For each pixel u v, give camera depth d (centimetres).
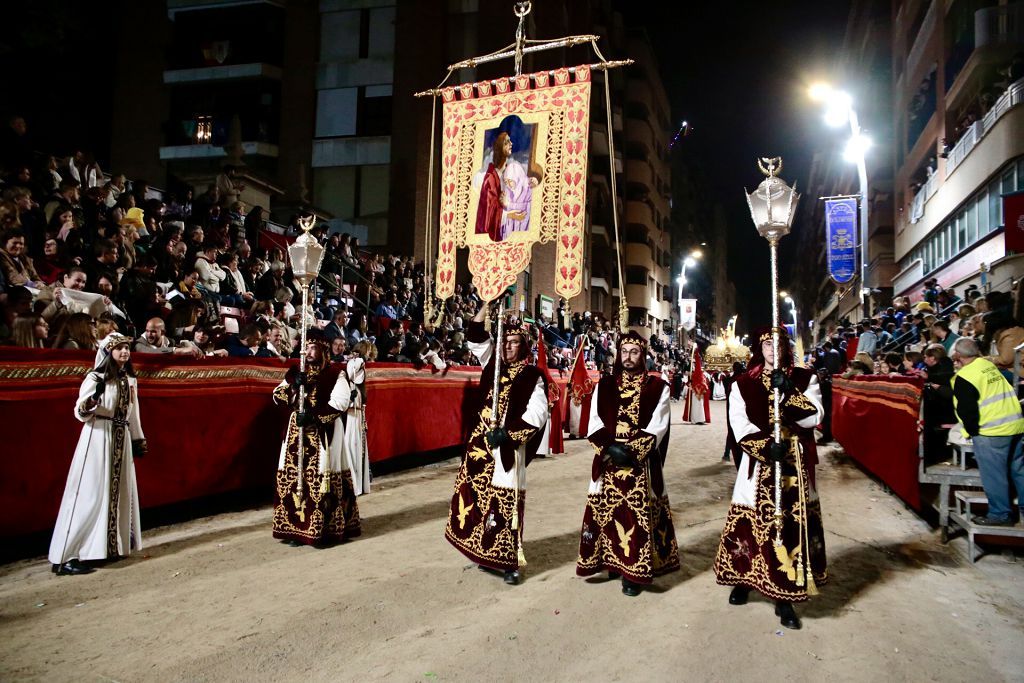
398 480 892
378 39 2358
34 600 438
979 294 1538
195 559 527
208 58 2475
